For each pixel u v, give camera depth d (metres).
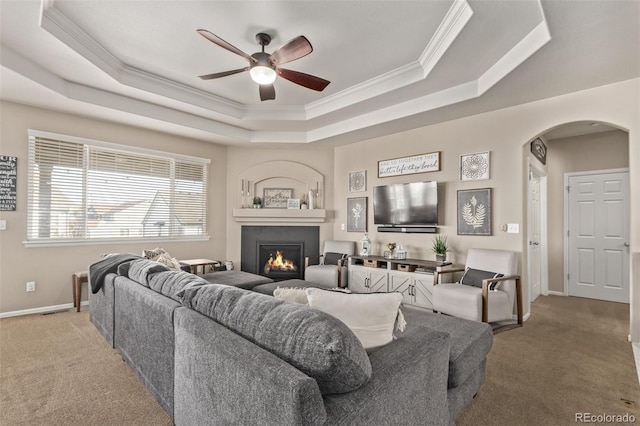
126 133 4.49
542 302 4.58
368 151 5.33
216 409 1.25
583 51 2.56
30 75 3.06
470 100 3.59
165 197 4.93
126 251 4.51
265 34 2.88
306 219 5.71
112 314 2.62
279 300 1.32
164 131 4.77
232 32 2.87
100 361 2.52
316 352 1.00
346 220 5.64
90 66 3.17
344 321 1.32
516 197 3.75
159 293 2.04
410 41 3.01
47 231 3.89
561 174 5.14
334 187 5.88
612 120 3.13
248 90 4.17
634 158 3.02
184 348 1.50
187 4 2.50
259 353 1.09
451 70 3.26
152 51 3.21
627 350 2.83
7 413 1.87
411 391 1.22
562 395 2.11
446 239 4.37
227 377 1.17
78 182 4.11
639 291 2.96
